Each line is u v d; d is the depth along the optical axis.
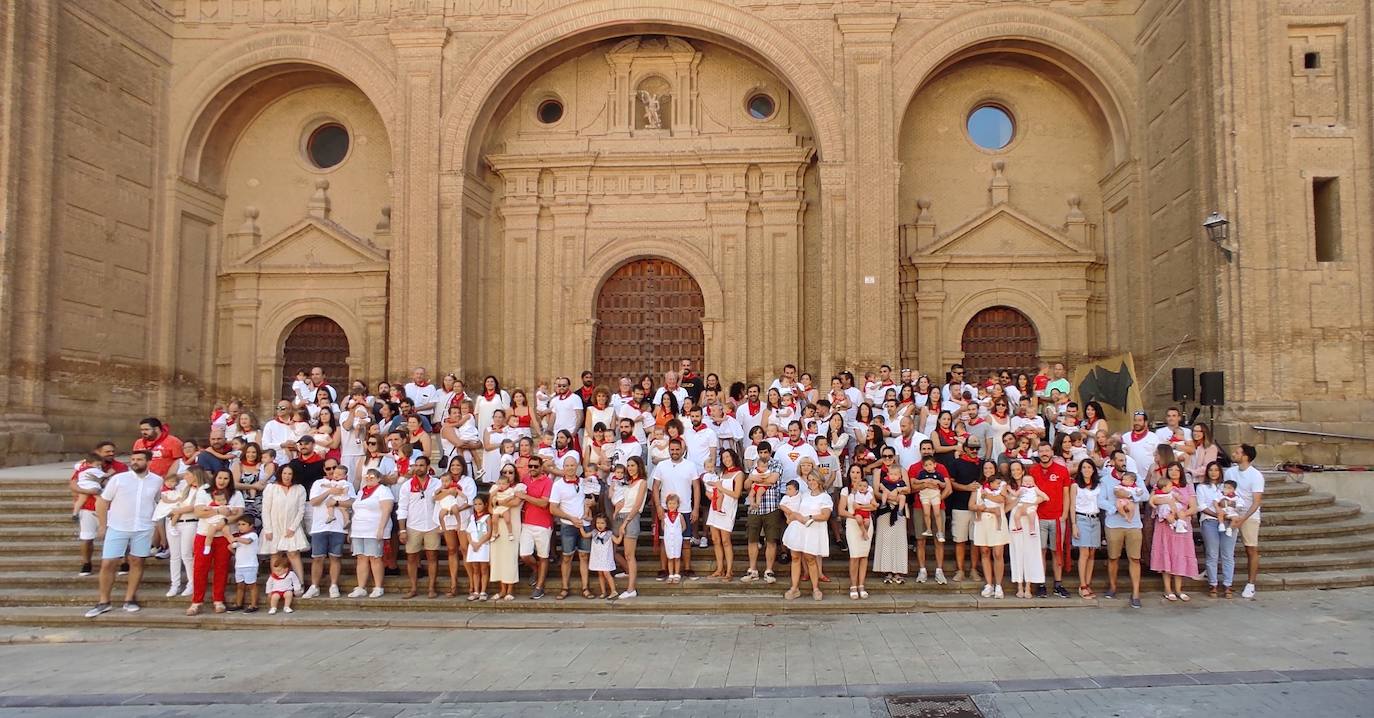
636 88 23.14
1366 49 17.50
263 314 23.30
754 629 11.22
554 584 13.04
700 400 15.09
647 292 23.06
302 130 23.81
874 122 20.83
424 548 12.95
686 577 13.01
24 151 18.72
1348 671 8.61
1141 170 20.62
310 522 13.02
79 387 19.84
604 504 13.45
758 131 22.73
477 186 22.38
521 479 12.83
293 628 11.91
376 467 13.16
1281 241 17.20
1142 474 13.38
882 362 20.34
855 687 8.58
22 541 14.44
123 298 21.08
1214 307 17.53
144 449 13.90
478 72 21.77
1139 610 11.72
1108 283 21.84
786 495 12.95
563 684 8.91
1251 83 17.44
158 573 13.59
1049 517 12.42
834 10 21.14
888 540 12.75
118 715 8.27
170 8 22.64
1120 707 7.75
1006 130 22.80
